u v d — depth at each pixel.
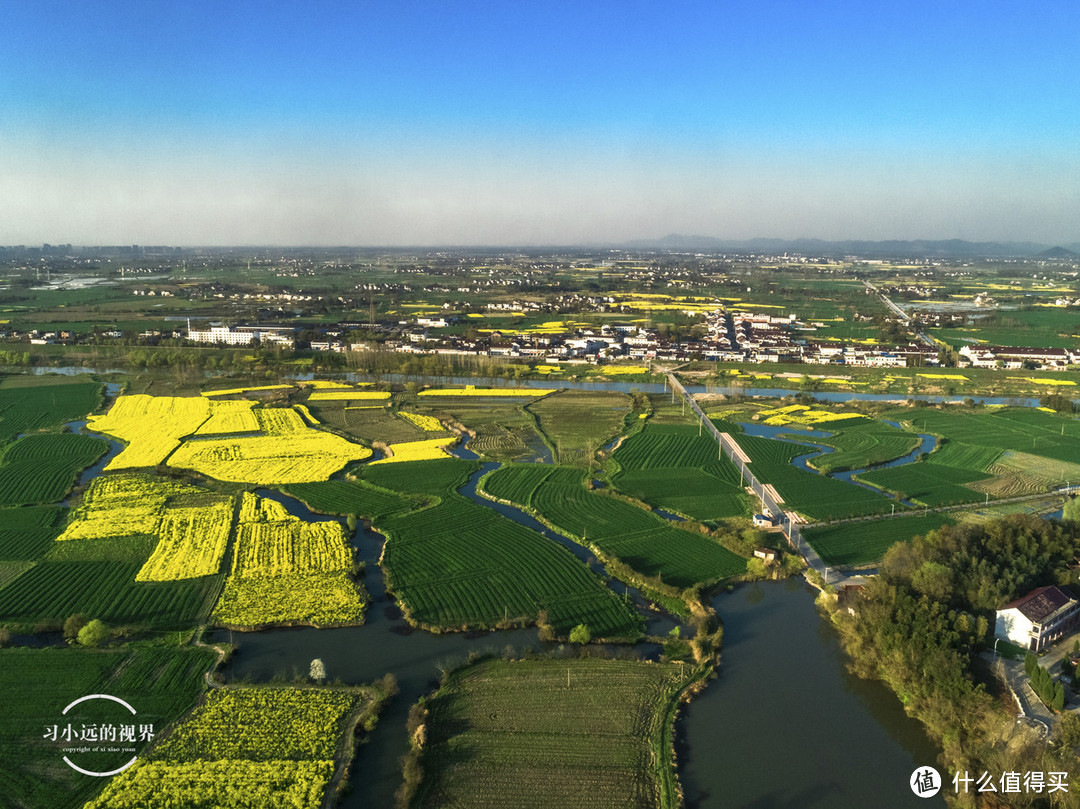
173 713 76.69
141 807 63.84
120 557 113.81
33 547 117.38
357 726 75.38
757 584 110.44
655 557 117.75
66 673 83.25
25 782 66.44
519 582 108.00
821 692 83.56
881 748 74.44
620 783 68.44
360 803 65.88
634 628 95.94
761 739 75.50
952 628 85.38
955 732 73.50
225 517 130.88
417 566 113.00
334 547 118.44
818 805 66.56
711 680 85.25
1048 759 64.25
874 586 94.44
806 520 133.38
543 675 85.06
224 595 101.88
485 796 66.56
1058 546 104.44
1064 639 90.94
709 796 67.56
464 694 81.44
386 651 90.19
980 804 64.75
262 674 84.62
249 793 65.75
